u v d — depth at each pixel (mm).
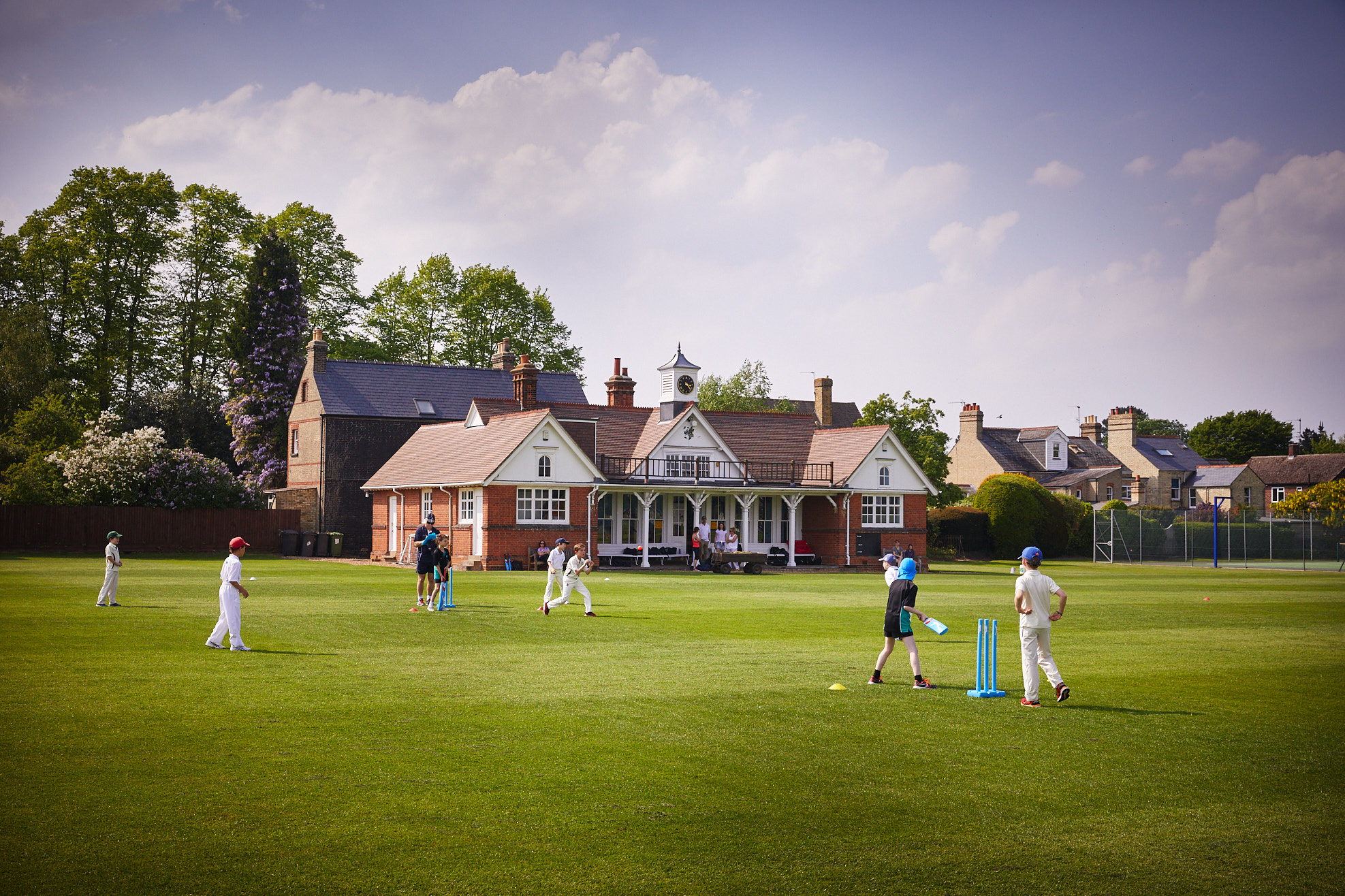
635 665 15742
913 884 7047
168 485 52750
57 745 10008
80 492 50656
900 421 64562
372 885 6820
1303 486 86438
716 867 7270
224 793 8625
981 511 63281
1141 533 63500
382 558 50625
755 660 16469
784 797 8906
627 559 46719
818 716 12117
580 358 79250
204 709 11734
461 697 12859
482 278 74750
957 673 15648
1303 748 10977
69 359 62469
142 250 61531
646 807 8523
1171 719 12352
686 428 49688
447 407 59188
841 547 51406
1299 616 26188
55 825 7789
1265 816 8617
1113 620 24812
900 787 9273
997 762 10211
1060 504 64562
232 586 16406
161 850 7344
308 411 57812
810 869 7258
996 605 28031
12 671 13945
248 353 60719
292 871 7012
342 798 8586
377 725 11156
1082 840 7980
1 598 24031
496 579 35250
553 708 12242
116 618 20312
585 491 45219
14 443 53281
